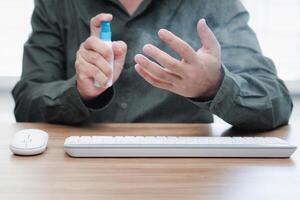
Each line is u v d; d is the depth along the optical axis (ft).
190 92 2.97
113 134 3.10
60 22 4.17
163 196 1.92
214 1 4.13
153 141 2.55
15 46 5.84
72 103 3.30
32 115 3.63
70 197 1.90
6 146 2.74
